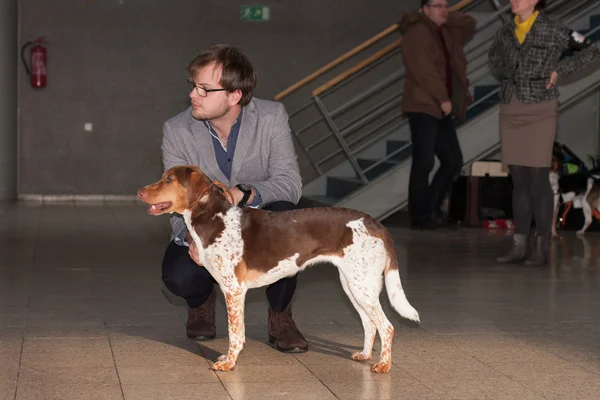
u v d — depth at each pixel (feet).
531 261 24.64
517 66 24.07
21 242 28.63
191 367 13.16
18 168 47.21
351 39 48.93
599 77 31.53
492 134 32.65
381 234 12.44
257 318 17.04
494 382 12.53
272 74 48.57
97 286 20.57
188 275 14.34
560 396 11.87
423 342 15.11
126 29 47.55
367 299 12.46
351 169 38.68
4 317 16.75
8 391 11.70
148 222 36.14
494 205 34.91
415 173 31.68
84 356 13.75
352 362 13.57
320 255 12.48
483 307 18.52
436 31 31.35
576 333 16.02
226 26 48.21
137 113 48.11
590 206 32.07
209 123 14.03
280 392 11.89
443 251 27.68
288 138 14.34
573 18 35.88
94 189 48.14
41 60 46.42
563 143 40.14
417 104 30.94
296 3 48.42
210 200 12.53
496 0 33.58
